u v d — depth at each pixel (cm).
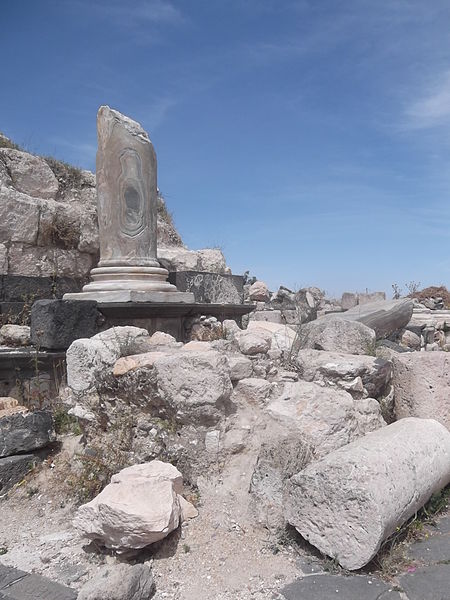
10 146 1131
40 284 945
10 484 520
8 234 969
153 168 839
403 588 345
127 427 500
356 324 720
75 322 698
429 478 418
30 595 351
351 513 361
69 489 502
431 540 404
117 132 809
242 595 343
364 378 550
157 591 351
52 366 681
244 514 418
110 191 815
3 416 561
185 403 466
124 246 815
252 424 483
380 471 376
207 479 454
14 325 781
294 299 1844
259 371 538
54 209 1025
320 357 579
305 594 338
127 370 512
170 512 381
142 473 421
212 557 379
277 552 386
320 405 480
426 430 460
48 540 430
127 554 381
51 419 567
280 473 421
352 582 350
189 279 1029
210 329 833
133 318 761
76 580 369
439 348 1356
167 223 1355
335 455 394
